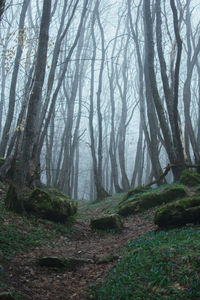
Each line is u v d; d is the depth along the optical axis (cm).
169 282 509
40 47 1079
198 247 595
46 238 916
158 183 1919
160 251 629
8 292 473
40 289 575
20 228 902
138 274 570
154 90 1742
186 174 1488
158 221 917
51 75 1500
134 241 825
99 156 2352
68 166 2834
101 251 858
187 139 2144
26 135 1048
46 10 1085
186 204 890
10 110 1834
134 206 1405
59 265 696
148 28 1783
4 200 1066
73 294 573
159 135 2033
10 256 693
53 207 1103
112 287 549
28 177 1319
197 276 493
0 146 1831
